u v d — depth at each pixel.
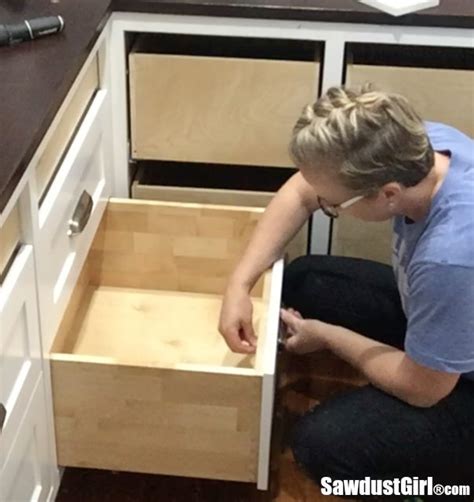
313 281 2.00
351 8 1.81
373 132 1.41
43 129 1.43
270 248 1.82
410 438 1.67
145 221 1.97
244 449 1.68
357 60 2.02
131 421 1.67
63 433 1.70
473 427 1.68
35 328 1.52
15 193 1.33
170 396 1.63
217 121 1.98
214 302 2.03
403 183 1.47
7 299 1.36
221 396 1.61
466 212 1.50
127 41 1.94
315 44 2.05
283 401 2.08
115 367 1.61
